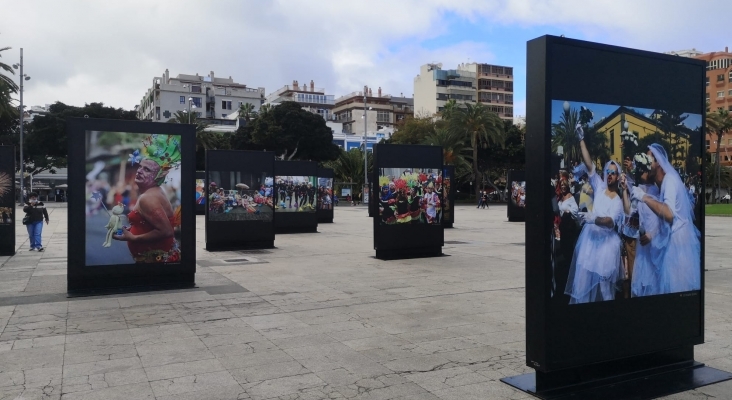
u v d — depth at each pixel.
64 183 65.75
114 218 9.30
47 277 10.76
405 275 10.96
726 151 94.44
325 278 10.63
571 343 4.43
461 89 113.38
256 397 4.47
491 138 59.50
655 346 4.91
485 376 4.97
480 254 14.38
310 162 22.27
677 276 5.05
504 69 116.50
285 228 21.84
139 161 9.43
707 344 6.03
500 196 70.12
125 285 9.38
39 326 6.88
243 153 15.92
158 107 100.50
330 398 4.45
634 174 4.76
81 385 4.75
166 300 8.52
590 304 4.52
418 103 117.75
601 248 4.57
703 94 5.23
